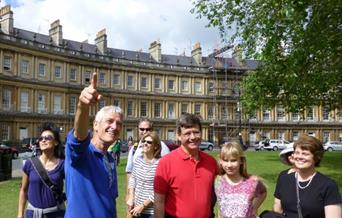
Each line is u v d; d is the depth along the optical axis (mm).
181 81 83938
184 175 5395
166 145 7727
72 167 4348
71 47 71312
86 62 72188
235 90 85625
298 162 4840
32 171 6250
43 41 67500
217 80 85750
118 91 76438
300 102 25031
